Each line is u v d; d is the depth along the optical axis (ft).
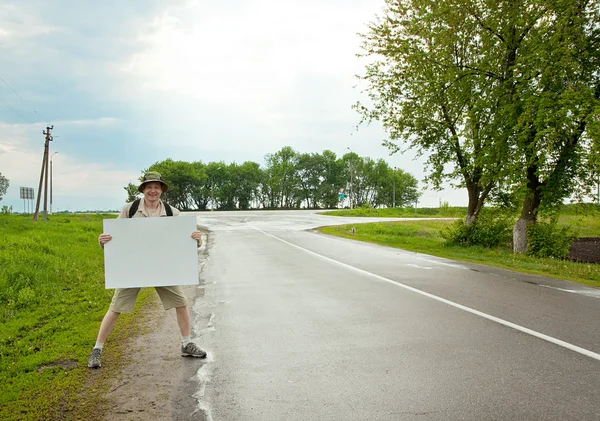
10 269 33.19
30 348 17.76
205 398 12.88
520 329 19.21
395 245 64.34
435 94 64.64
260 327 20.38
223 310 23.90
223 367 15.35
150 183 16.16
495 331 18.95
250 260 46.24
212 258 48.65
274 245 63.62
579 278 34.60
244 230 99.40
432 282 31.89
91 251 53.21
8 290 28.89
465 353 16.20
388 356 16.08
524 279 33.37
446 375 14.15
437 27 61.62
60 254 45.85
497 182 62.23
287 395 12.98
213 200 404.36
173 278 15.56
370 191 458.91
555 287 29.84
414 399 12.49
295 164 438.40
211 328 20.39
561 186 57.52
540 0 51.83
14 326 21.68
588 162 51.78
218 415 11.82
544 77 51.01
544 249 58.39
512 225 70.79
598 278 35.12
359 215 225.15
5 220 104.32
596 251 68.39
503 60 58.90
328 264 42.42
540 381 13.50
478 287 29.81
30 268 34.76
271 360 15.97
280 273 36.86
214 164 413.18
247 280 33.58
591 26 53.06
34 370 15.40
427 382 13.64
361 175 442.50
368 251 55.11
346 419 11.44
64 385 13.89
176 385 13.85
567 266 44.04
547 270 39.50
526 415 11.37
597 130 46.57
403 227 129.80
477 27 61.11
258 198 432.25
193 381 14.15
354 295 27.22
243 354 16.69
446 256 50.70
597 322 20.34
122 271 15.46
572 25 52.06
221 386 13.73
